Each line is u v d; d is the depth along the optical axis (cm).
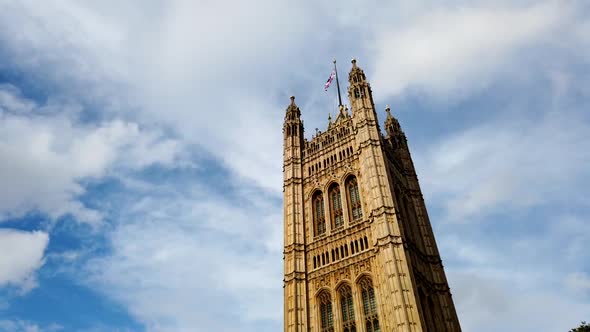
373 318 5119
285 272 6112
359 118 7050
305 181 7169
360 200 6284
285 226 6650
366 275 5475
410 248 5859
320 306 5662
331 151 7225
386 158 6731
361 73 7781
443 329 5566
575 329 4719
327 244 6141
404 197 6862
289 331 5466
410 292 4941
